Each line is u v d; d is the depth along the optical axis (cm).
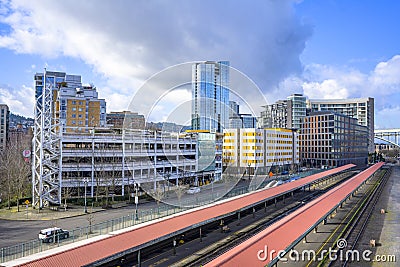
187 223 3834
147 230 3428
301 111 18338
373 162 19338
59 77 13712
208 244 3828
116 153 6681
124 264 3155
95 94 11800
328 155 14888
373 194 7862
